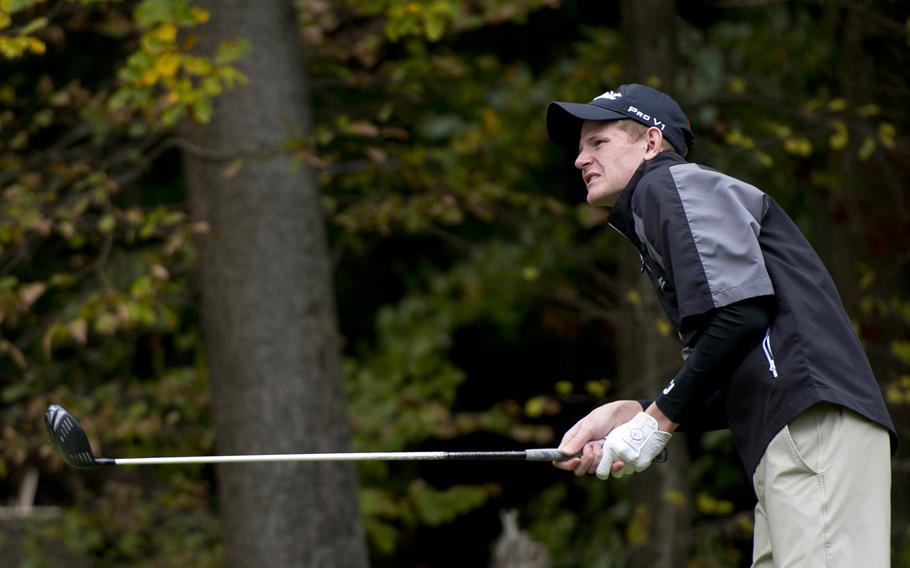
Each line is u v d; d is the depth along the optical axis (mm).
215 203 24359
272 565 24016
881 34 28781
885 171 29297
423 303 39688
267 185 24188
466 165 35094
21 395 31562
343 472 24625
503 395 44125
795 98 32344
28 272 34125
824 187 31125
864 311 28609
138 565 33938
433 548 45312
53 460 30828
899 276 30031
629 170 13156
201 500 34250
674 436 30781
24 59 34375
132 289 24953
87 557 33969
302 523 24094
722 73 34531
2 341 26312
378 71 33531
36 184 27547
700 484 37406
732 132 29750
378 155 28203
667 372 29938
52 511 33625
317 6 30297
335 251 36438
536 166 36812
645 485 31156
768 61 35438
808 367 11719
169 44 21516
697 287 11812
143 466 35875
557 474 44062
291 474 24078
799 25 35375
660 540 30469
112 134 30297
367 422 33344
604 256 38125
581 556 37406
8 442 30391
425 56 31766
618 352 33719
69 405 31656
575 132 14055
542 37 40438
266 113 24188
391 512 34938
